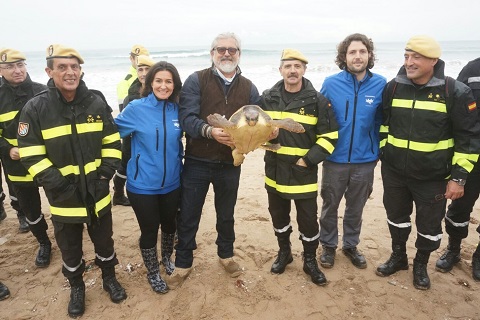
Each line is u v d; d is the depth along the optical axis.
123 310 3.14
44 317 3.05
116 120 3.15
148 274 3.44
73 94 2.75
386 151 3.41
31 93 3.61
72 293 3.13
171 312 3.12
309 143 3.25
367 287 3.47
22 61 3.52
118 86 5.39
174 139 3.14
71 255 2.99
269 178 3.44
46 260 3.77
